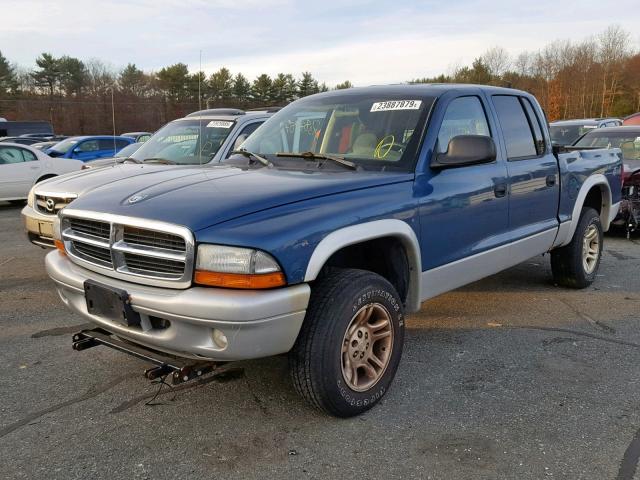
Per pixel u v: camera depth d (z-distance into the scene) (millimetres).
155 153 7434
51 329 4891
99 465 2932
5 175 12977
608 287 6195
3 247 8414
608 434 3195
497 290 6074
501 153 4574
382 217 3422
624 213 8617
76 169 14336
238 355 2891
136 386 3807
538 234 4984
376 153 3945
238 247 2859
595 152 6090
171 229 2938
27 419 3389
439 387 3787
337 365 3178
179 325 2943
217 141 7168
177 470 2887
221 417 3404
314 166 3908
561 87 66500
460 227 4059
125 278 3170
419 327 4961
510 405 3537
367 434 3213
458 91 4320
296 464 2936
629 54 69312
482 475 2830
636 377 3932
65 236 3584
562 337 4699
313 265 3014
